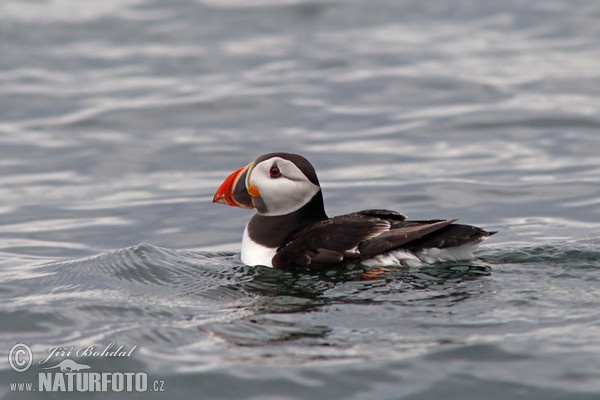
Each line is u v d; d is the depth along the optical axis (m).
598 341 7.64
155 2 26.89
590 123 17.16
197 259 10.95
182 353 7.84
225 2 26.47
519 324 8.06
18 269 11.29
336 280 9.45
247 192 10.49
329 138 17.23
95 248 12.67
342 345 7.79
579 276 9.40
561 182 14.46
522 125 17.30
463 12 25.12
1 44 23.22
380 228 9.74
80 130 18.12
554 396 6.86
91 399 7.26
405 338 7.87
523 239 11.89
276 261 10.08
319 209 10.52
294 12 25.38
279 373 7.32
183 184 15.30
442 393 6.97
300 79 20.47
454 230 9.63
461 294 8.87
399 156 16.14
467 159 15.81
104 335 8.31
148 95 19.84
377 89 19.69
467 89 19.36
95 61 22.19
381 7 25.67
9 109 19.22
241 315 8.67
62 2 26.94
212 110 18.95
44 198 14.84
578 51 21.58
